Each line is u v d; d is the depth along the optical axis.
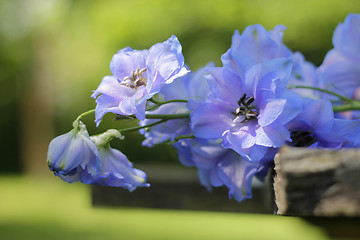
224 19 3.26
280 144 0.52
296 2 3.09
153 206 0.69
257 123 0.54
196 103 0.55
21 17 4.55
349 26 0.64
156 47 0.53
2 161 4.77
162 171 0.73
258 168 0.56
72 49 3.98
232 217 2.50
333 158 0.45
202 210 0.68
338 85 0.65
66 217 2.76
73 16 4.05
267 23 3.16
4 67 4.66
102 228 2.45
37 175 4.65
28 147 4.70
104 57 3.75
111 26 3.55
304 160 0.45
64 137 0.52
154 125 0.59
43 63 4.50
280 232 2.22
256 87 0.54
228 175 0.56
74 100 4.08
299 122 0.54
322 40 3.05
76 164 0.52
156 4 3.42
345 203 0.45
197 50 3.33
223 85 0.54
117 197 0.69
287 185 0.45
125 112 0.53
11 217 2.82
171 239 2.14
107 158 0.53
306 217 0.50
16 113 4.70
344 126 0.53
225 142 0.53
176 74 0.53
